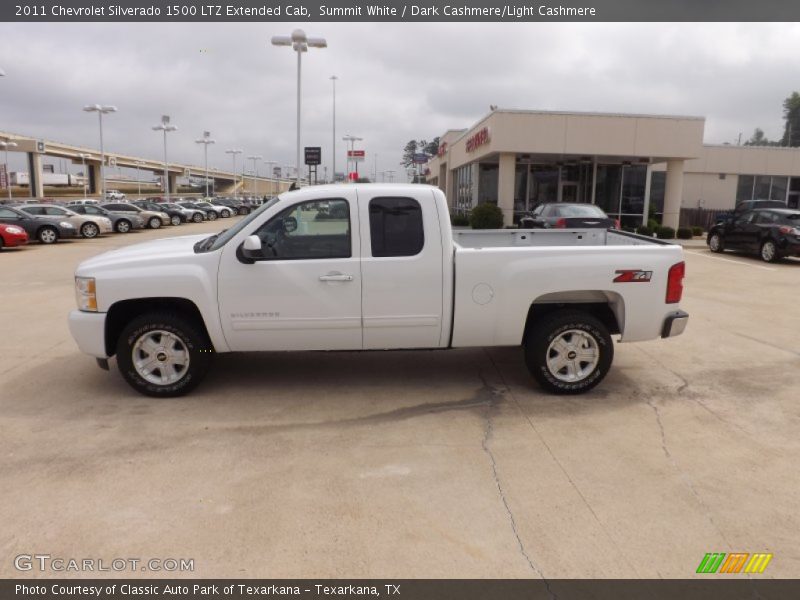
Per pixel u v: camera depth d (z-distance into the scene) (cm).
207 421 483
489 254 514
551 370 540
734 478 395
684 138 2284
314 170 4322
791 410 516
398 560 307
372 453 427
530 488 379
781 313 914
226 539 324
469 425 478
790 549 320
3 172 6781
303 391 554
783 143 7225
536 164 2602
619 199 2555
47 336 755
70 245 2197
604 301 546
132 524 338
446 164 3819
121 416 493
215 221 4322
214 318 512
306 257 511
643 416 499
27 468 402
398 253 512
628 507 359
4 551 314
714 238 1798
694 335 777
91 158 10700
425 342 531
